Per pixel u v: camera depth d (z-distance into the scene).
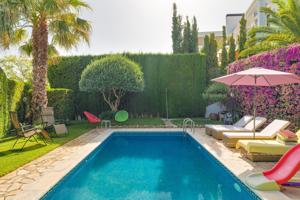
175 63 15.78
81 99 15.69
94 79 12.19
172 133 10.78
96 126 12.14
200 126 11.75
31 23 10.66
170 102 15.73
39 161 5.79
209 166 6.25
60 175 4.78
